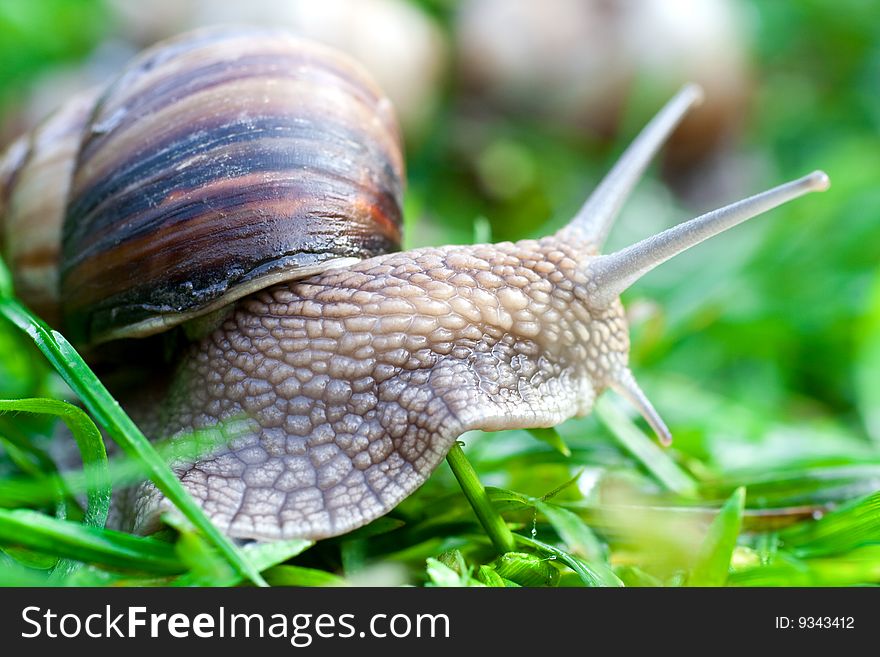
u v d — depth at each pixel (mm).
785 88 329
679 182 284
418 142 276
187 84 151
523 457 154
